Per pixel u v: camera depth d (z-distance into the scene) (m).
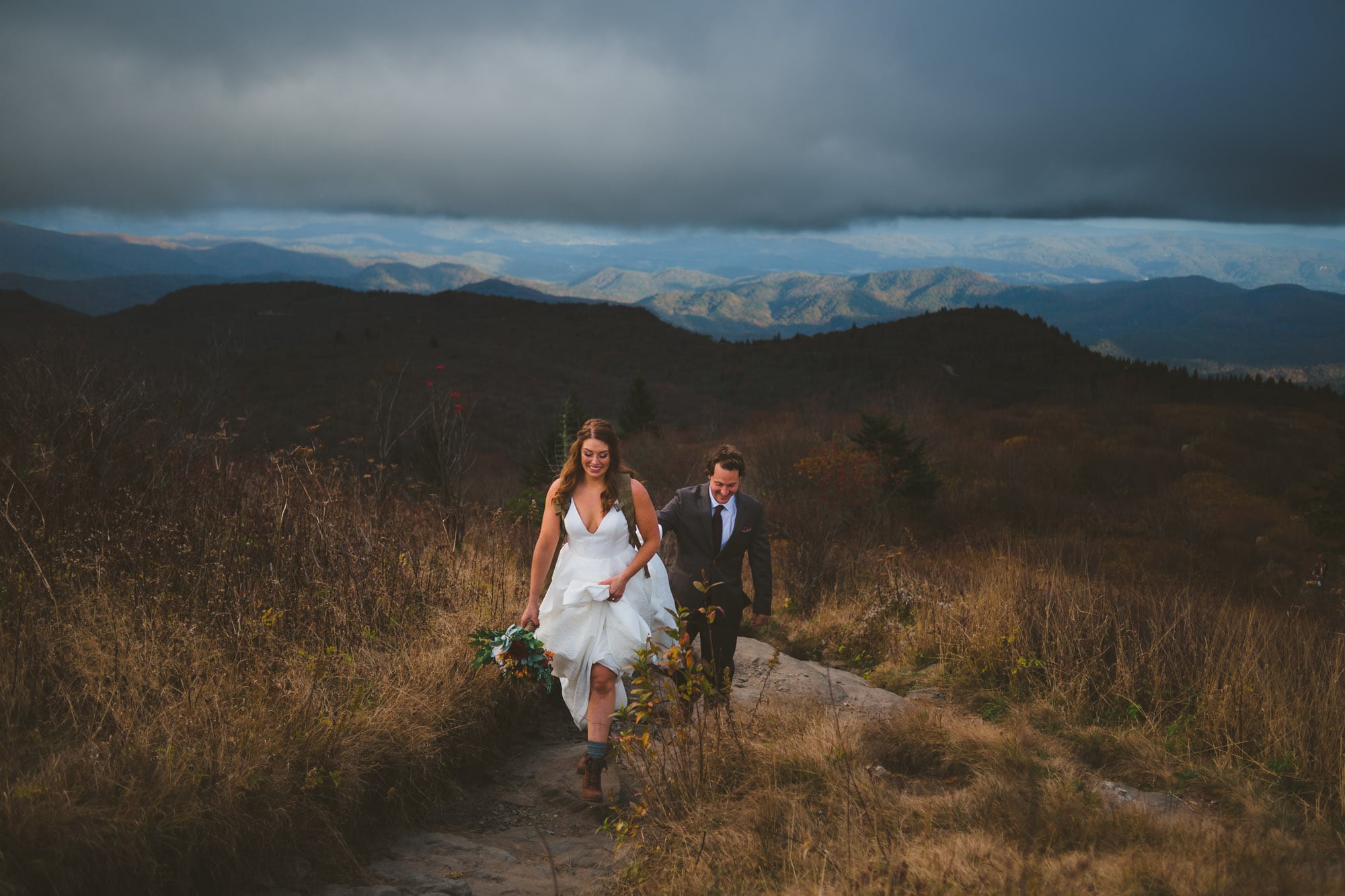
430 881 2.80
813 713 3.92
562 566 3.74
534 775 3.86
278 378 78.12
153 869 2.38
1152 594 6.16
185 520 4.44
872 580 7.55
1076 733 3.96
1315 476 20.92
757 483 17.27
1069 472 21.27
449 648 4.21
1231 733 3.85
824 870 2.48
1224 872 2.32
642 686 3.33
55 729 2.95
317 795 2.96
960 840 2.65
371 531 5.08
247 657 3.56
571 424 13.67
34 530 4.01
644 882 2.73
